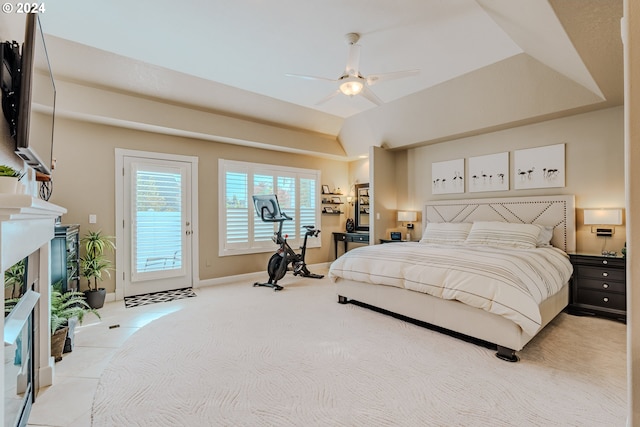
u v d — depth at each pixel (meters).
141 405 1.91
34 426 1.73
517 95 3.99
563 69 3.26
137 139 4.47
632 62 0.58
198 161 5.04
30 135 1.47
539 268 2.98
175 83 4.11
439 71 3.93
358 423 1.74
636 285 0.58
